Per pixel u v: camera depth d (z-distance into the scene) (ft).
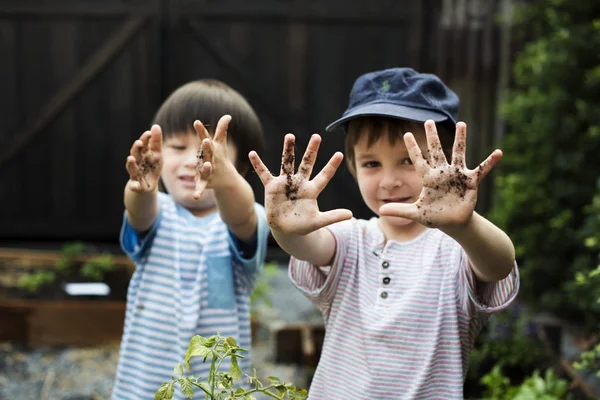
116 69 19.40
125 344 7.19
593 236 11.37
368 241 6.01
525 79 14.87
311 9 18.95
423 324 5.58
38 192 19.93
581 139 13.85
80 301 14.37
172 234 7.23
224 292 7.13
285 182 4.88
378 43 19.03
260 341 13.42
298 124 19.40
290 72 19.26
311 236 5.52
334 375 5.81
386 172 5.84
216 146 5.97
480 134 17.28
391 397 5.52
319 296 5.91
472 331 5.79
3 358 12.53
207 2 19.08
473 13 16.92
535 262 13.93
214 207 7.49
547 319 13.38
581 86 13.92
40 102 19.51
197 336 4.79
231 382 4.70
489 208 17.51
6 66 19.31
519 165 14.90
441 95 6.05
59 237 20.20
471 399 9.89
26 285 15.01
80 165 19.84
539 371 10.16
